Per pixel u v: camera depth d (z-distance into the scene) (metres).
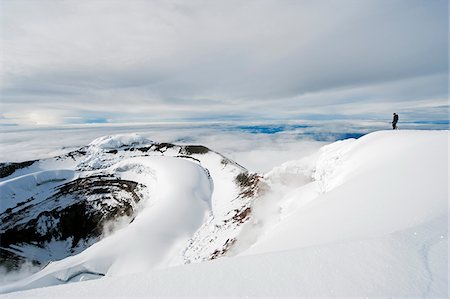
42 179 151.00
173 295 4.63
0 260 104.25
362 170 20.83
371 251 5.54
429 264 5.06
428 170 12.87
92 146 197.12
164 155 185.62
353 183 16.36
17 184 140.75
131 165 163.00
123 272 83.25
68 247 129.88
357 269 5.00
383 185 13.23
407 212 8.70
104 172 160.88
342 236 8.80
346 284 4.61
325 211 13.09
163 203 117.81
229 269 5.30
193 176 140.62
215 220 92.56
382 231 7.77
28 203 138.00
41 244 125.50
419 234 6.22
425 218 7.55
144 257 87.56
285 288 4.64
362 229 8.73
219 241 66.19
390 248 5.57
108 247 90.38
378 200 11.29
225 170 151.38
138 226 100.69
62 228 135.25
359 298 4.27
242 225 59.03
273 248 11.36
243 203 82.19
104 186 152.12
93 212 143.62
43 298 4.78
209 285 4.87
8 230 122.44
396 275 4.76
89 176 159.12
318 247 5.84
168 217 106.88
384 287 4.48
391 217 8.80
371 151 23.59
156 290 4.79
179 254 82.94
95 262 84.56
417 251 5.50
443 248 5.61
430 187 10.55
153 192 138.62
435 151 15.81
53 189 151.25
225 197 124.94
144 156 174.38
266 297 4.44
